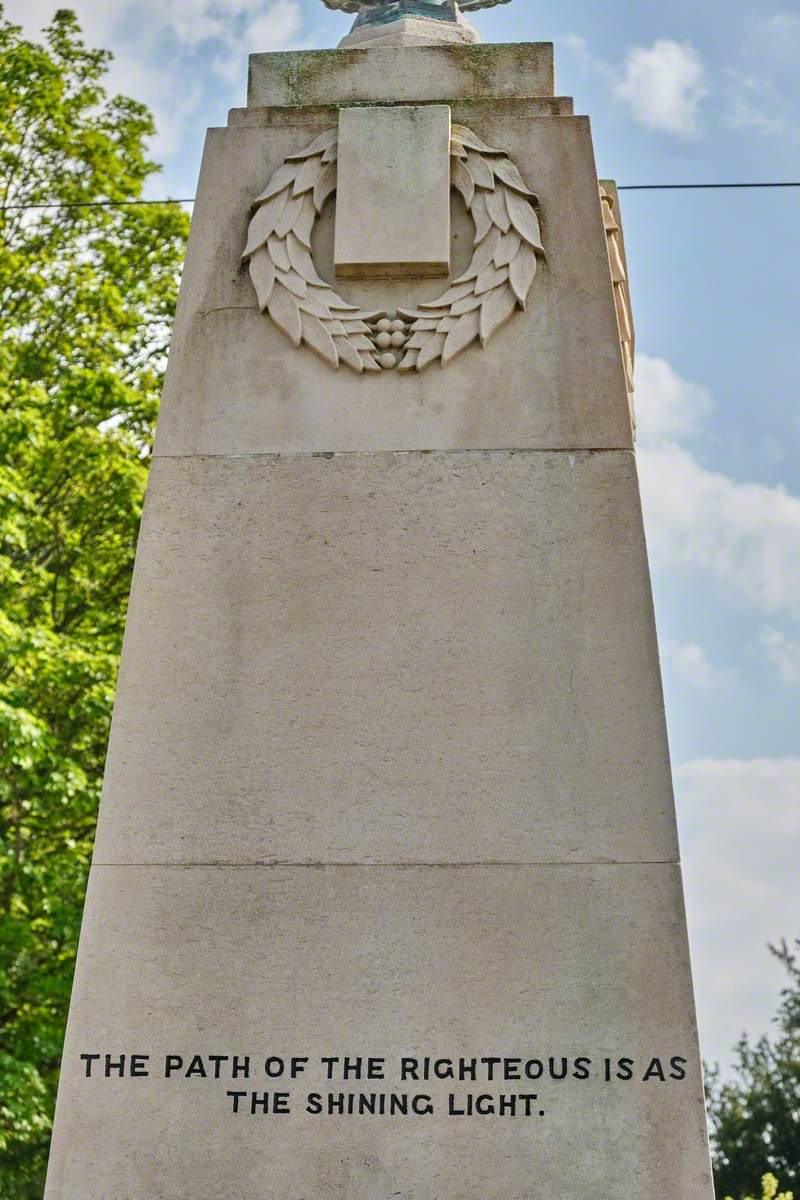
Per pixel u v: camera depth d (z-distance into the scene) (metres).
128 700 4.68
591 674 4.64
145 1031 4.30
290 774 4.57
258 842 4.50
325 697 4.66
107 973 4.37
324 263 5.25
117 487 13.04
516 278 5.15
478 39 5.98
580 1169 4.08
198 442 5.00
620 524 4.82
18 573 12.09
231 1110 4.20
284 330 5.12
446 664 4.68
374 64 5.58
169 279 15.11
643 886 4.37
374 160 5.32
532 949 4.32
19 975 11.87
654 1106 4.14
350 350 5.08
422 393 5.03
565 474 4.89
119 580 13.45
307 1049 4.26
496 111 5.46
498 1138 4.12
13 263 14.19
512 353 5.06
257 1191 4.12
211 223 5.32
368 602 4.77
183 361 5.12
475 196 5.29
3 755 11.42
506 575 4.77
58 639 11.84
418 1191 4.09
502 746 4.57
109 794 4.57
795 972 22.86
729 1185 21.58
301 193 5.31
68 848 12.38
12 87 14.88
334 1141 4.15
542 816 4.48
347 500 4.89
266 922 4.40
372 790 4.54
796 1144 21.48
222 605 4.79
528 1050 4.21
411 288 5.19
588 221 5.25
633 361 6.35
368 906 4.40
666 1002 4.24
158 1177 4.15
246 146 5.44
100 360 14.37
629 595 4.73
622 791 4.49
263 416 5.02
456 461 4.92
